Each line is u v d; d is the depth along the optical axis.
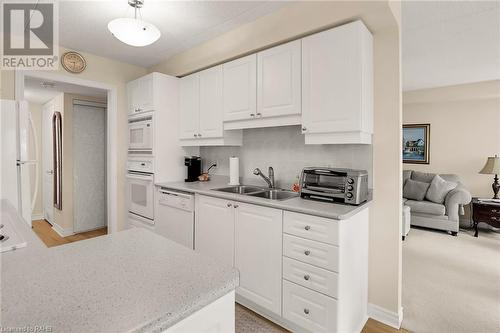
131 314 0.57
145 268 0.79
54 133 4.33
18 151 2.28
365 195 1.88
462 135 4.80
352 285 1.75
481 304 2.18
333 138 1.89
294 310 1.76
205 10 2.06
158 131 2.89
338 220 1.55
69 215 4.06
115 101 3.16
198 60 2.73
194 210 2.49
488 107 4.59
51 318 0.54
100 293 0.65
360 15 1.72
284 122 2.15
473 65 3.61
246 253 2.04
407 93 5.06
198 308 0.64
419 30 2.57
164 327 0.57
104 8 2.00
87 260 0.85
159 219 2.86
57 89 3.79
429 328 1.89
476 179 4.68
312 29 1.92
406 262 3.04
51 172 4.54
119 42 2.64
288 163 2.52
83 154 4.19
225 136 2.64
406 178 4.91
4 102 2.20
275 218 1.85
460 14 2.26
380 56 1.95
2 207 1.55
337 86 1.83
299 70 2.02
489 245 3.61
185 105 2.99
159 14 2.11
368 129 1.88
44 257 0.86
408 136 5.29
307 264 1.69
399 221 1.90
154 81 2.85
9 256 0.87
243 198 2.04
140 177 3.02
